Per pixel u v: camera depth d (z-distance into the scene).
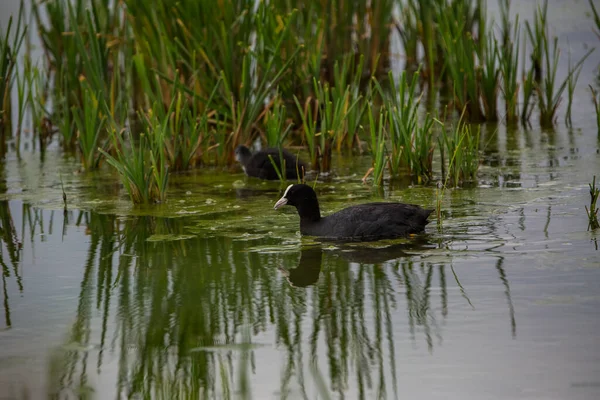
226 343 8.77
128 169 14.35
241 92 17.92
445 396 7.40
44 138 20.31
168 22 18.95
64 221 13.68
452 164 14.87
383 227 12.07
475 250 11.25
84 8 21.12
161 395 7.80
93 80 17.75
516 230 12.02
